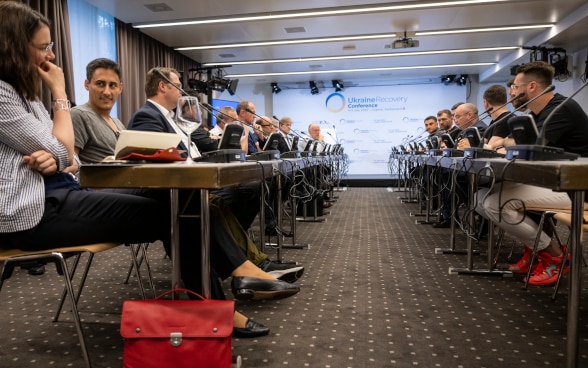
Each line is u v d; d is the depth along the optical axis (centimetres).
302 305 187
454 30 680
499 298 197
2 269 115
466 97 1045
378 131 1073
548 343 147
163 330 105
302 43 742
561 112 208
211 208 146
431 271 246
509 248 309
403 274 240
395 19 626
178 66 791
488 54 835
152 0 545
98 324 168
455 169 260
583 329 159
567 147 212
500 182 198
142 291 188
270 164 179
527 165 121
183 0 546
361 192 818
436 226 405
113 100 209
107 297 202
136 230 129
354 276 236
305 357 135
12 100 114
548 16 616
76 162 158
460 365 130
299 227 410
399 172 827
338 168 818
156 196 143
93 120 200
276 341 148
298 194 425
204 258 117
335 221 449
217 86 779
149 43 698
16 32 116
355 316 173
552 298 195
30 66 119
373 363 132
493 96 349
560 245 218
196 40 717
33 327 164
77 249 118
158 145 119
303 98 1093
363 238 353
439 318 171
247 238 188
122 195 127
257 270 146
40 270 246
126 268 258
